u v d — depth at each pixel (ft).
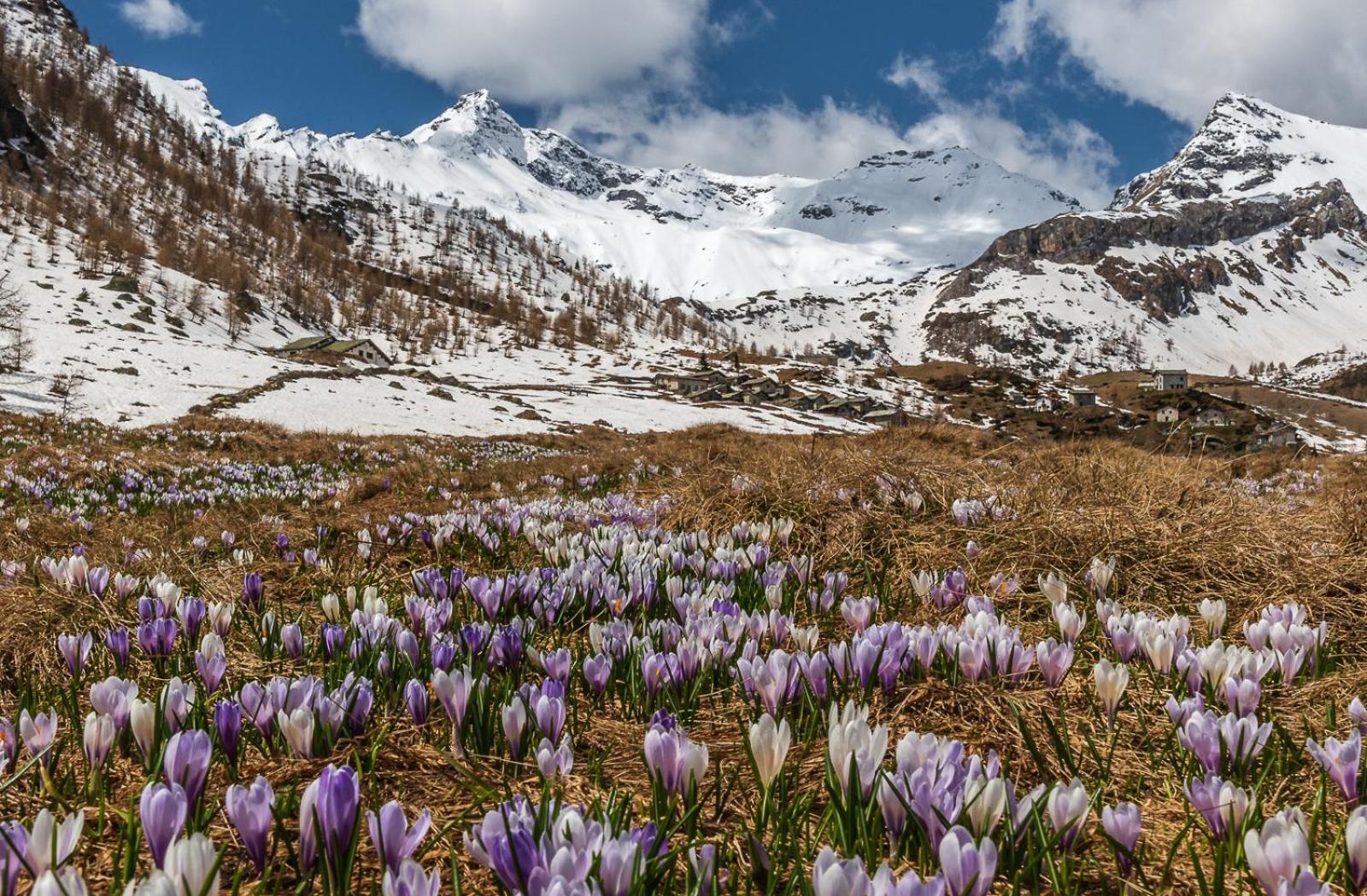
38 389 180.45
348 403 236.84
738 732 9.55
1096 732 9.73
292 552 21.12
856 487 24.90
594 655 10.91
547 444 154.20
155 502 38.32
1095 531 18.81
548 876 4.56
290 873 6.44
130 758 8.64
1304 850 4.98
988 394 648.38
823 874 4.28
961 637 10.85
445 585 14.57
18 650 13.35
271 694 8.49
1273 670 11.65
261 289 563.07
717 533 22.93
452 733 8.96
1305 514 23.22
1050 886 6.42
